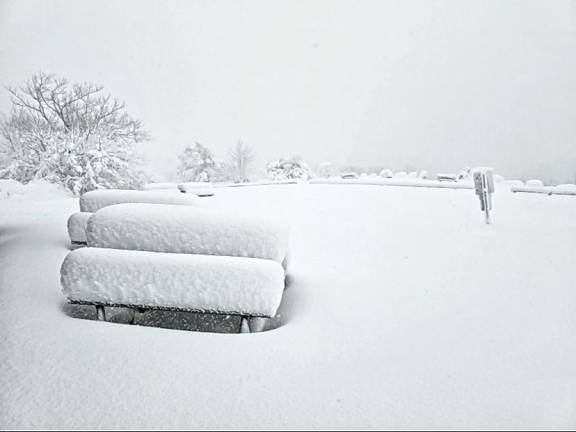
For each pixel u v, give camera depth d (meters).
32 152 28.67
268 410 3.46
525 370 4.23
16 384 3.70
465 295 6.45
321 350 4.52
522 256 8.95
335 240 10.82
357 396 3.68
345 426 3.29
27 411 3.37
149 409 3.44
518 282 7.14
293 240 10.84
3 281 6.23
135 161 32.66
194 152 51.78
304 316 5.51
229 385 3.78
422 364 4.29
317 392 3.73
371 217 14.89
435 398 3.69
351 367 4.18
